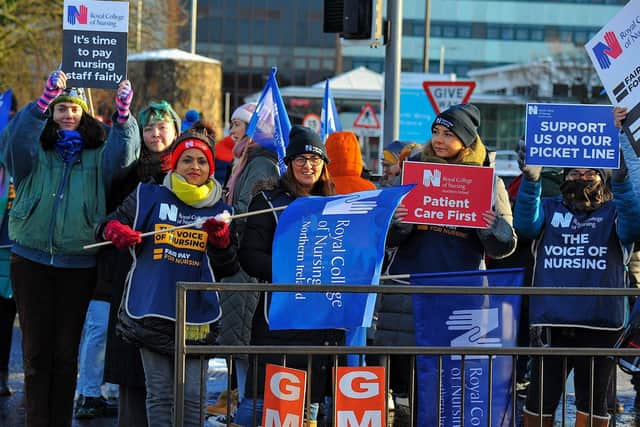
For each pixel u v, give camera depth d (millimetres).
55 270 8008
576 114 7684
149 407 7039
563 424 6184
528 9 101125
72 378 8055
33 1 32344
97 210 8070
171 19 41219
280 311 6230
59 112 8102
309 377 5906
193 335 6938
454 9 100625
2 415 9406
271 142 9492
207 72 20906
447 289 5902
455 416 6234
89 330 9555
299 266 6426
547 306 7629
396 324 7746
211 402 10062
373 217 6406
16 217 7953
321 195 7344
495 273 6367
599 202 7785
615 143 7664
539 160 7719
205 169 7176
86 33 8453
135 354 7652
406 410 9773
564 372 6141
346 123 43938
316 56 100688
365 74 44156
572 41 101625
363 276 6320
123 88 7914
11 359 12219
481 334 6223
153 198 7141
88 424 9250
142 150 8391
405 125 22484
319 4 100438
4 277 9930
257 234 7090
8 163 8016
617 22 7422
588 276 7715
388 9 13164
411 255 7621
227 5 99812
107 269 8133
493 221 7359
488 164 7871
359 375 5934
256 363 5992
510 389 6262
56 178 8016
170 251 7016
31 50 33625
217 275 7121
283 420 5969
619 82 7426
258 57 100750
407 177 7438
